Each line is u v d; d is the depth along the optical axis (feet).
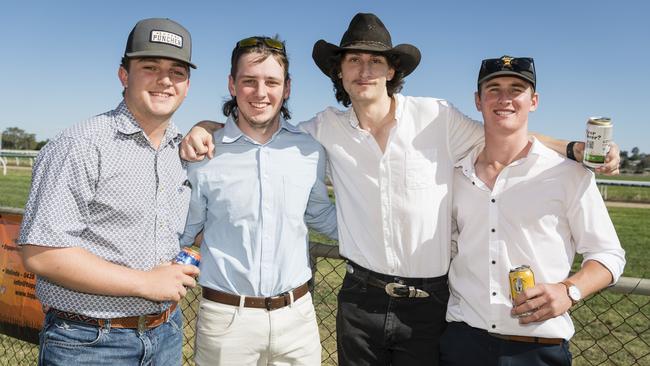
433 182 8.87
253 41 8.50
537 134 8.59
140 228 7.32
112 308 7.28
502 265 8.09
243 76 8.54
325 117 9.59
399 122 9.00
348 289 9.29
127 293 6.82
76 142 6.82
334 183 9.52
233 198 8.66
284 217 8.79
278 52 8.62
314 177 9.29
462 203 8.51
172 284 7.15
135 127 7.36
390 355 9.46
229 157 8.79
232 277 8.63
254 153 8.80
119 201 7.11
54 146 6.86
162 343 7.97
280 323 8.64
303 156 9.17
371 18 9.28
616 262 7.55
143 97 7.42
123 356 7.43
